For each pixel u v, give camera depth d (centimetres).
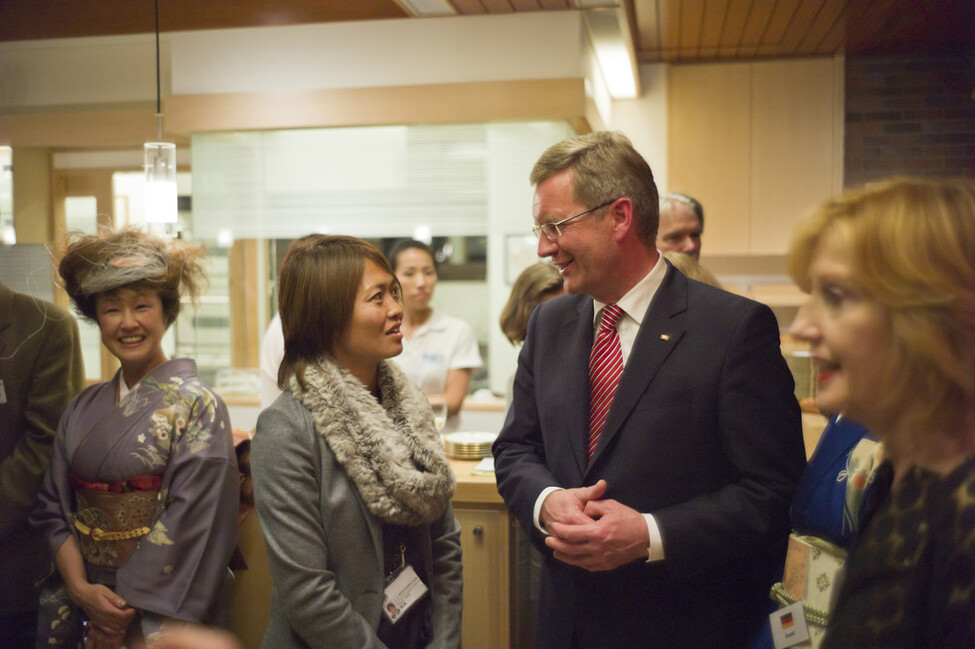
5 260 238
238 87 428
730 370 142
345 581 147
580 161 147
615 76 484
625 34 418
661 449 143
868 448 117
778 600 128
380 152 425
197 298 201
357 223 430
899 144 506
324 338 154
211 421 181
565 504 139
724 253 523
